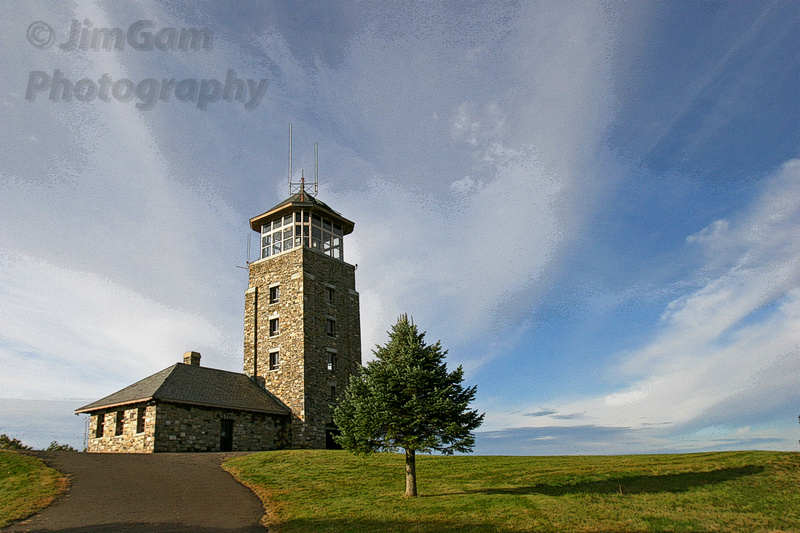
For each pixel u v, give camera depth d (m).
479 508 19.58
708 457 28.83
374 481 24.72
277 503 20.69
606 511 19.30
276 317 45.97
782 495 21.39
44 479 21.98
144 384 37.94
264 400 41.81
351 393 23.20
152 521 17.80
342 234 51.62
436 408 21.20
